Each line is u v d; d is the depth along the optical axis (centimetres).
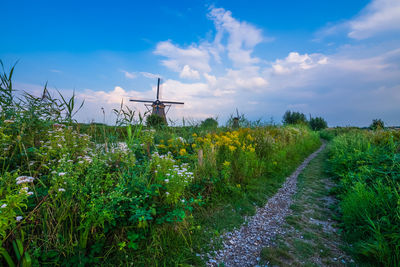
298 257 279
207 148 582
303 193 536
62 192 237
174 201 313
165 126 761
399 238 259
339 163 711
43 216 222
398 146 612
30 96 348
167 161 382
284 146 1002
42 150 304
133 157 374
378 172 484
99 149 391
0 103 314
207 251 282
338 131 2438
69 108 377
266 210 430
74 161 335
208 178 455
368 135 941
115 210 260
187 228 306
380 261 252
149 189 304
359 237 312
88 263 215
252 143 809
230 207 412
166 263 242
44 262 194
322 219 394
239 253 286
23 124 315
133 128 494
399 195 324
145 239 264
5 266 180
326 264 263
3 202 178
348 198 402
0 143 272
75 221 233
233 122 951
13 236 190
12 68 317
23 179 200
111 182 269
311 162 959
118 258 232
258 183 561
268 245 307
